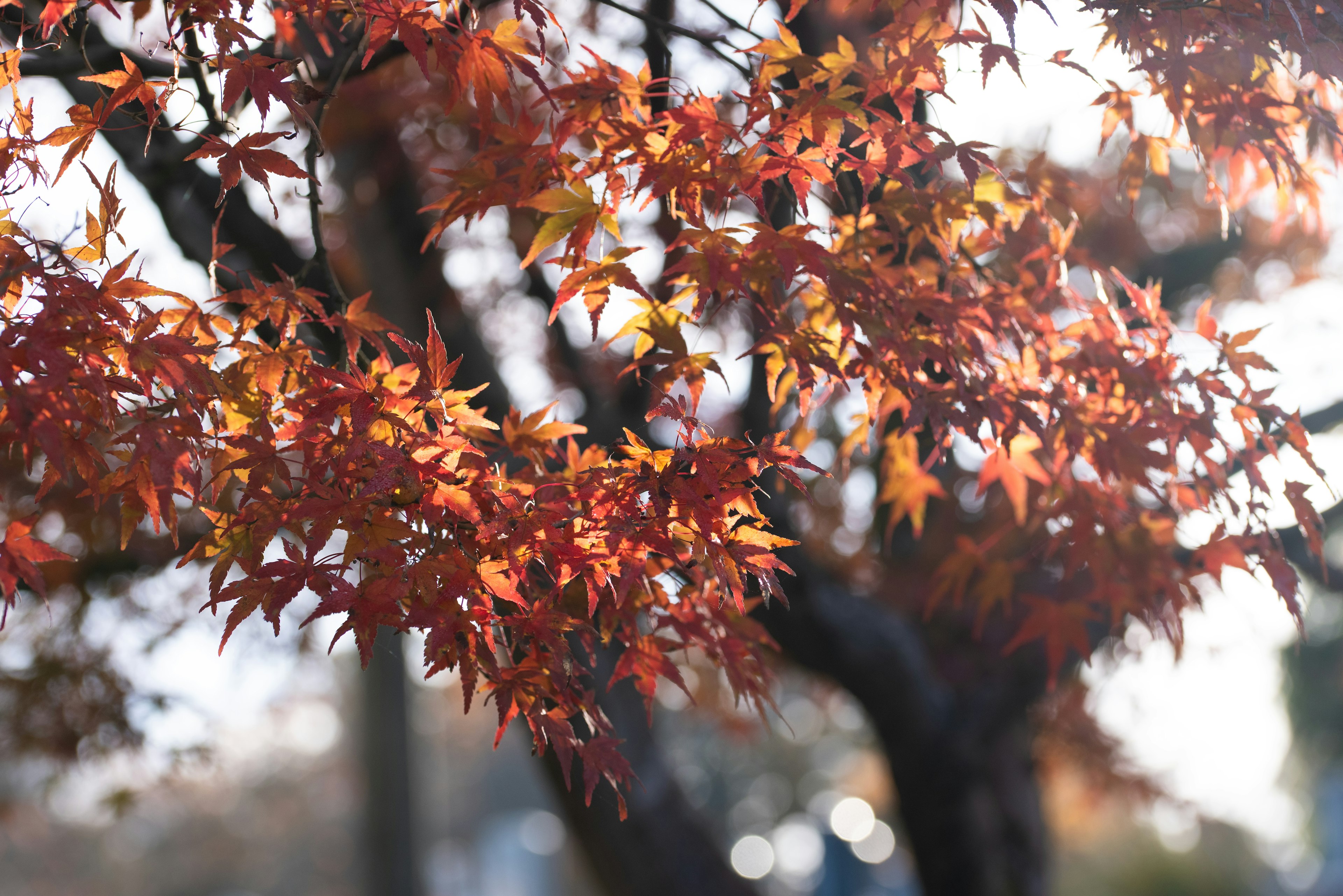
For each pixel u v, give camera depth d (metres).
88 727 4.53
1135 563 2.56
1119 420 2.30
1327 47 2.00
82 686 4.47
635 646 2.06
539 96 4.16
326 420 1.63
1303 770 27.64
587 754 1.84
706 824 4.56
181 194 3.11
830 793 32.25
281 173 1.75
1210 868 16.39
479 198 2.02
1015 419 2.11
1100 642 4.72
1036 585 4.93
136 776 5.05
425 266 4.45
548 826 49.69
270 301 1.95
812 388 2.03
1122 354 2.31
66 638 4.44
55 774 4.89
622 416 4.95
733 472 1.68
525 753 34.25
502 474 1.75
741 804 35.97
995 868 5.09
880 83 1.90
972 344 2.16
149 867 35.16
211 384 1.69
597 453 2.12
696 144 1.88
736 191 1.85
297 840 36.25
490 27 4.05
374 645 1.58
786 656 4.83
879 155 1.94
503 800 48.94
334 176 4.68
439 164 4.57
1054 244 2.41
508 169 2.15
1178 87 2.03
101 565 4.23
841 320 1.98
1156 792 7.95
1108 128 2.41
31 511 3.88
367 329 2.04
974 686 5.04
